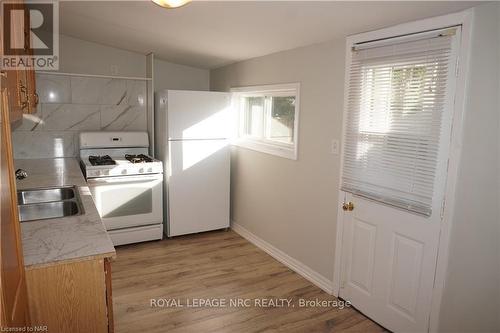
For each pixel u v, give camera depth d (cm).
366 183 239
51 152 381
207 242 382
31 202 243
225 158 398
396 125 216
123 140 392
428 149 199
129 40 357
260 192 364
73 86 382
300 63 294
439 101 191
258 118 375
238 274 309
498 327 176
